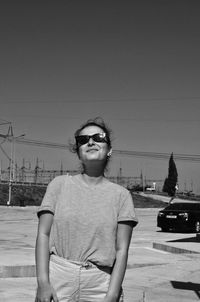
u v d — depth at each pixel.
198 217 27.12
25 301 8.27
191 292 9.82
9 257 13.03
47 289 3.25
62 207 3.38
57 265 3.32
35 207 58.59
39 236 3.40
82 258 3.31
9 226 28.83
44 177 99.94
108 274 3.37
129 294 9.38
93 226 3.33
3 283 10.08
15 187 82.56
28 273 11.16
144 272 12.28
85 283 3.28
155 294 9.48
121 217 3.41
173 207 27.94
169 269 12.87
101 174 3.54
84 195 3.41
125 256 3.38
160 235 24.50
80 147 3.57
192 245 18.33
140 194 104.94
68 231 3.33
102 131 3.58
